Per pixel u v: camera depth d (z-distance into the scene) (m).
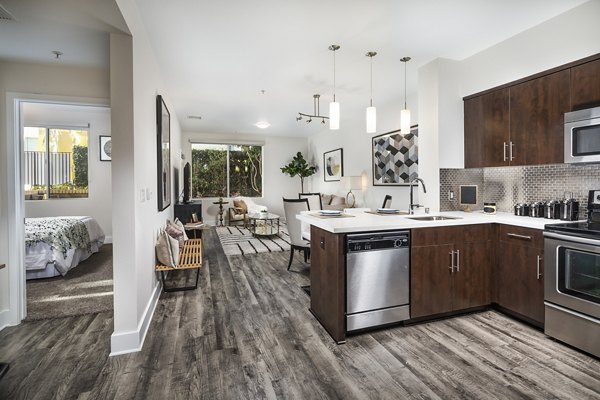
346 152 6.75
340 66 3.54
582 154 2.22
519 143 2.76
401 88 4.35
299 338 2.24
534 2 2.30
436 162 3.27
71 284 3.42
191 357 1.99
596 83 2.21
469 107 3.27
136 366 1.89
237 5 2.31
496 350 2.07
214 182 8.37
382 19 2.53
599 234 1.90
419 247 2.43
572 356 1.99
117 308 2.06
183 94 4.64
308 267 4.13
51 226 3.87
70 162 5.63
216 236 6.43
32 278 3.55
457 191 3.35
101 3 1.72
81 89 2.67
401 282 2.38
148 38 2.79
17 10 1.78
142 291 2.32
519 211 2.88
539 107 2.59
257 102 5.11
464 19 2.55
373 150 5.69
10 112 2.49
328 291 2.31
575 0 2.29
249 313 2.67
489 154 3.04
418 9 2.39
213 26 2.62
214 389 1.68
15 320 2.46
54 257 3.58
